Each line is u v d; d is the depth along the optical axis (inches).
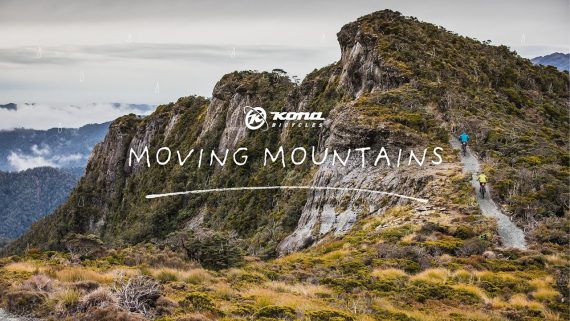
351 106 2336.4
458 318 690.2
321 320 584.7
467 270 966.4
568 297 820.0
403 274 930.7
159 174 5295.3
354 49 3531.0
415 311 718.5
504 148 1857.8
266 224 2728.8
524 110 2972.4
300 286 807.7
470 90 2802.7
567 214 1311.5
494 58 3823.8
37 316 529.3
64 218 6304.1
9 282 641.0
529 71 3907.5
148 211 4658.0
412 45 3248.0
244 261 1085.8
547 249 1106.7
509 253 1079.6
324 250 1370.6
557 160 1780.3
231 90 5191.9
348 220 1759.4
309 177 2728.8
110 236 5187.0
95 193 6451.8
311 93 4094.5
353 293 808.3
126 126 6781.5
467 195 1446.9
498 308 765.3
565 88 3983.8
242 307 603.5
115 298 553.0
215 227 3410.4
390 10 3818.9
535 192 1408.7
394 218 1489.9
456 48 3634.4
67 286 615.2
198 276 798.5
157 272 791.7
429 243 1141.7
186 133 5743.1
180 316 530.9
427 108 2293.3
